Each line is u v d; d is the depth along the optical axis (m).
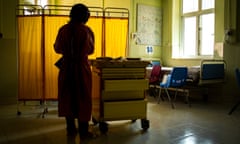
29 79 4.10
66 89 2.96
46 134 3.06
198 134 3.05
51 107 4.64
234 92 5.28
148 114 4.18
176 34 7.02
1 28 4.90
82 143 2.74
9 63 4.98
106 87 3.09
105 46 4.19
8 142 2.76
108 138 2.91
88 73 2.98
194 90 5.80
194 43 6.66
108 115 3.13
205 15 6.34
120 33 4.25
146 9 6.99
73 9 2.94
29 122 3.61
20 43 4.08
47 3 5.61
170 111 4.44
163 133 3.10
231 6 5.30
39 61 4.08
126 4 6.58
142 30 6.93
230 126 3.43
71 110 2.96
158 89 6.05
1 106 4.75
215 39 5.71
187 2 6.84
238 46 5.24
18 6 4.58
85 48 2.92
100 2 6.14
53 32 4.06
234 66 5.29
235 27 5.25
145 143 2.73
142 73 3.28
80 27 2.92
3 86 4.96
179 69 4.67
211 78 5.12
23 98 4.12
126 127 3.37
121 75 3.18
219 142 2.76
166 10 7.17
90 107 2.98
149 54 7.11
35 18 4.05
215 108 4.74
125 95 3.24
